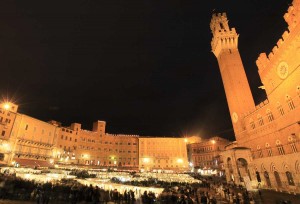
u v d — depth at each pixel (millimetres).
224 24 86562
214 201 30172
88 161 121312
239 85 75750
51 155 97438
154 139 137500
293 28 41625
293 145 43844
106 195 29531
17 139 80562
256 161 58031
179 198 29766
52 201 26031
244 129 68312
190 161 142000
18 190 26250
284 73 45594
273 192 44750
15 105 83312
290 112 44375
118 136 138125
